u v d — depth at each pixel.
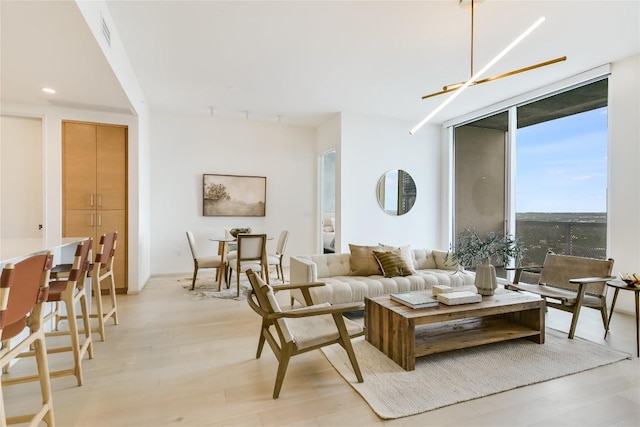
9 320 1.31
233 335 2.99
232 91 4.67
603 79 3.87
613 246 3.69
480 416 1.81
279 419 1.78
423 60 3.68
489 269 2.92
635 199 3.52
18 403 1.91
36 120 4.12
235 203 6.18
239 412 1.84
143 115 4.89
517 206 4.91
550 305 3.00
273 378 2.22
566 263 3.33
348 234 5.60
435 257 4.46
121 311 3.69
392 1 2.62
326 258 3.95
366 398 1.97
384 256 3.86
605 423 1.75
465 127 5.88
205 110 5.61
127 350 2.64
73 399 1.96
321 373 2.29
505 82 4.25
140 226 4.56
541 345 2.72
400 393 2.02
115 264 4.43
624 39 3.19
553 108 4.41
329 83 4.37
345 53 3.52
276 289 2.57
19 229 4.10
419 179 6.12
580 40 3.22
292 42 3.28
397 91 4.64
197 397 1.99
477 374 2.25
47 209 4.04
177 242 5.86
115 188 4.40
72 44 2.45
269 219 6.45
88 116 4.20
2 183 4.05
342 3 2.65
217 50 3.45
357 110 5.52
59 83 3.24
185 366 2.38
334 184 6.23
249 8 2.72
